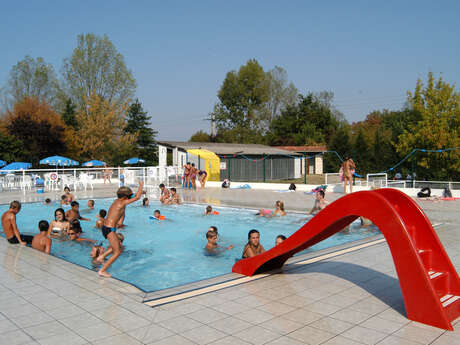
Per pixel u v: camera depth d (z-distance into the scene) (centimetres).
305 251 882
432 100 2484
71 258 872
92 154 4569
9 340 394
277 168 3647
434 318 429
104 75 4731
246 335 405
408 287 450
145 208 1655
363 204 502
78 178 2770
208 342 389
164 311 475
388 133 5319
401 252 458
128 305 495
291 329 421
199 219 1386
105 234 638
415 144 2497
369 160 3978
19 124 3928
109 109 4684
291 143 5888
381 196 487
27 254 796
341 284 586
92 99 4547
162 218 1373
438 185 2177
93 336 403
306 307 489
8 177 2405
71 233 1030
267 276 635
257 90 6216
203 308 486
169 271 776
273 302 508
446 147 2330
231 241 1052
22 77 4616
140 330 418
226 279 618
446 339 396
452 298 480
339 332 413
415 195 1819
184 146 3381
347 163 1981
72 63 4634
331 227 568
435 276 485
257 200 1841
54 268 682
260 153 3428
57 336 403
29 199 1944
